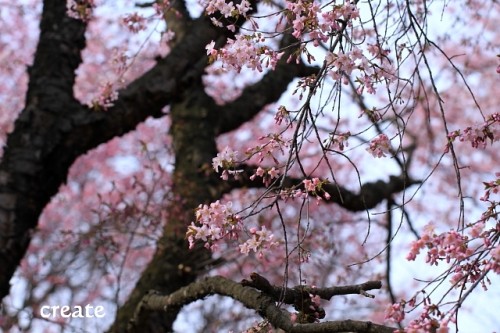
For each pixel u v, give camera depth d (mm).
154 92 5734
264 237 3160
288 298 3312
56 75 5574
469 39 6848
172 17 6555
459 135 3186
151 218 6320
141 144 7734
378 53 3258
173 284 5797
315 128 3053
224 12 3258
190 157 6570
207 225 3188
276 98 7047
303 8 3059
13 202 5203
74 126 5473
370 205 6984
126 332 5375
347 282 7238
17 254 5195
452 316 2496
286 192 3137
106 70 8836
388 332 2709
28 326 6355
